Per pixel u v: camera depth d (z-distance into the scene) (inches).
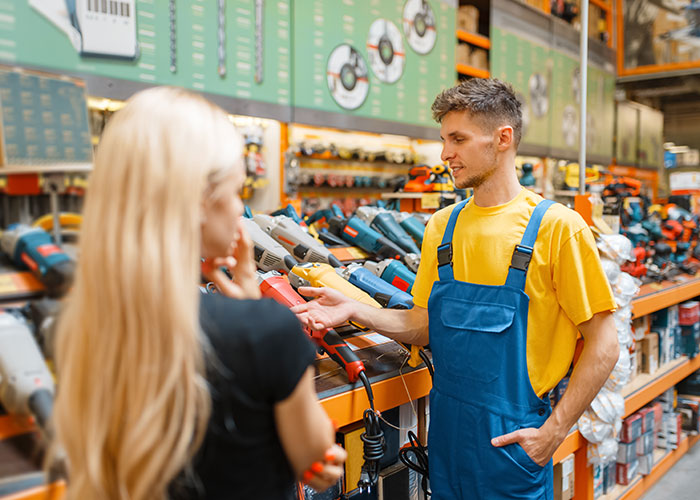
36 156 43.3
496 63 181.0
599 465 100.9
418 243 95.0
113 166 25.2
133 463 24.1
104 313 24.5
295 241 78.7
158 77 96.4
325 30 125.9
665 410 129.0
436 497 58.8
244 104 111.3
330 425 30.1
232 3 107.4
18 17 78.2
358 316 59.1
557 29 207.0
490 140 54.2
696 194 199.8
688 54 218.7
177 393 24.4
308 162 140.4
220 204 27.4
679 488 119.1
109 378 24.6
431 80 155.8
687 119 263.9
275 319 27.6
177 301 24.0
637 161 257.9
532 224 53.8
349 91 133.0
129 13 91.2
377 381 59.1
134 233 24.3
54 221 42.8
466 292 56.0
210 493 27.2
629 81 233.8
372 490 62.6
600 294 52.3
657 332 125.2
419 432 70.7
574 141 221.0
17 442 35.7
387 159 153.9
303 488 53.7
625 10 232.1
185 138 25.6
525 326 53.6
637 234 116.9
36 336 37.8
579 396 53.1
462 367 55.7
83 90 47.2
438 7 156.3
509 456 53.0
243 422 27.0
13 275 40.2
